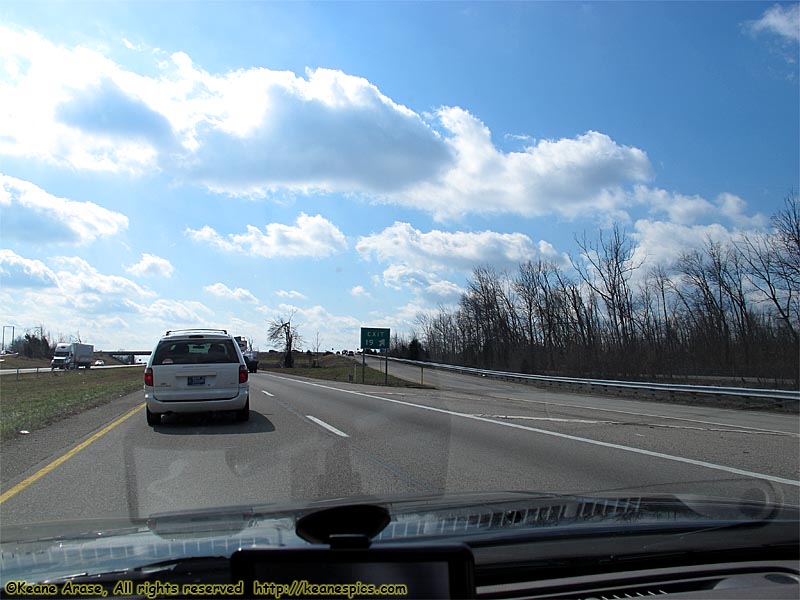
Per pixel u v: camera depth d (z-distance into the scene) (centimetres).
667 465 932
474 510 451
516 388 3953
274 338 9675
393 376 5422
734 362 4562
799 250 4150
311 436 1197
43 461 949
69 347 7569
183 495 715
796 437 1302
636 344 5241
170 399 1291
